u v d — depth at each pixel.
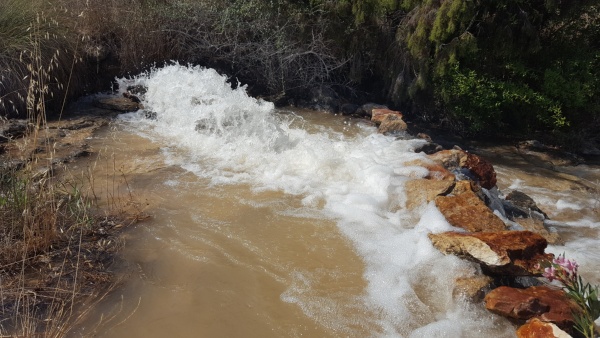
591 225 6.28
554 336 3.71
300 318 4.08
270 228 5.33
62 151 6.89
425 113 9.63
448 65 8.75
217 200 5.85
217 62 10.33
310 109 9.79
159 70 9.59
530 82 9.21
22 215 4.65
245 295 4.32
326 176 6.51
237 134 7.55
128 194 5.87
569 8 8.65
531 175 7.79
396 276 4.63
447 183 5.92
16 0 8.11
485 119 9.12
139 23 9.77
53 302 3.99
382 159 6.90
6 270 4.36
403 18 9.40
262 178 6.46
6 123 7.31
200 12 10.05
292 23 10.00
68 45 8.51
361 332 3.95
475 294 4.32
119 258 4.70
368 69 10.29
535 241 4.62
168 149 7.29
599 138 9.15
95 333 3.80
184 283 4.43
